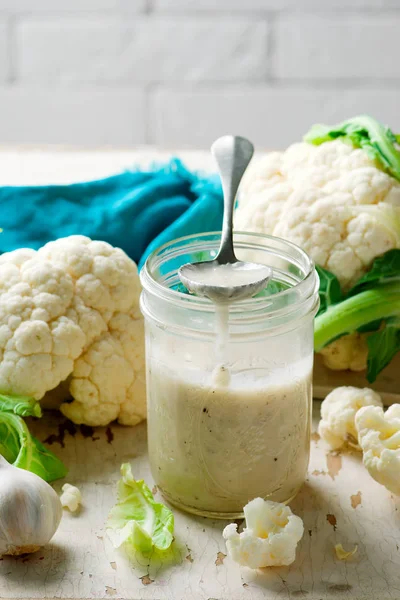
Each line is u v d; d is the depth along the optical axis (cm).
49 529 63
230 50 129
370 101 130
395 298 74
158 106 133
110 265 72
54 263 72
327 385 77
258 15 126
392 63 127
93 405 72
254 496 65
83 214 83
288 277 68
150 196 84
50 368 70
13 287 71
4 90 134
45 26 130
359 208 75
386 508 66
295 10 126
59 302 71
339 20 125
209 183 87
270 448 64
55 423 74
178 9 127
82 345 71
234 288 63
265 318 62
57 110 135
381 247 75
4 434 69
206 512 66
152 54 130
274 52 128
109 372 71
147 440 72
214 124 134
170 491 66
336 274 75
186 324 63
